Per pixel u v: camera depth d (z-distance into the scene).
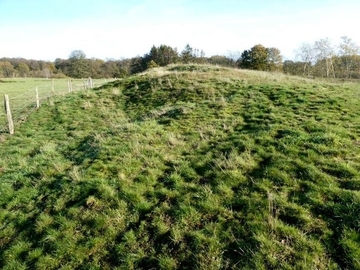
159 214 6.47
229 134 10.48
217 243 5.42
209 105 14.77
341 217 5.50
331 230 5.28
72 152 11.09
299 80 22.41
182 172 8.01
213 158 8.54
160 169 8.36
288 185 6.75
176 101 18.02
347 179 6.66
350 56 71.25
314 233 5.30
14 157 12.01
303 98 14.61
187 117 13.03
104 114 18.50
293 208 5.93
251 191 6.71
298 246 5.04
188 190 7.16
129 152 9.48
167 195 7.05
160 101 18.91
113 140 10.67
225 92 17.89
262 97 15.48
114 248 5.80
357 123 10.52
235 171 7.55
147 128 11.70
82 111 19.67
